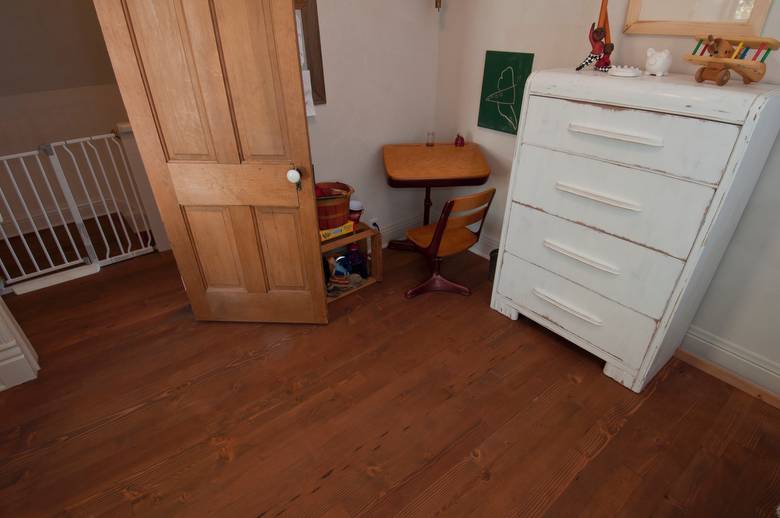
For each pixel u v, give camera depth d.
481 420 1.91
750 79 1.56
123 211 4.08
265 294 2.42
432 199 3.52
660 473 1.69
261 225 2.22
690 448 1.78
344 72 2.64
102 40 3.46
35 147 3.63
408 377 2.14
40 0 3.01
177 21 1.74
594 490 1.63
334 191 2.55
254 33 1.76
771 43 1.48
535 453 1.77
